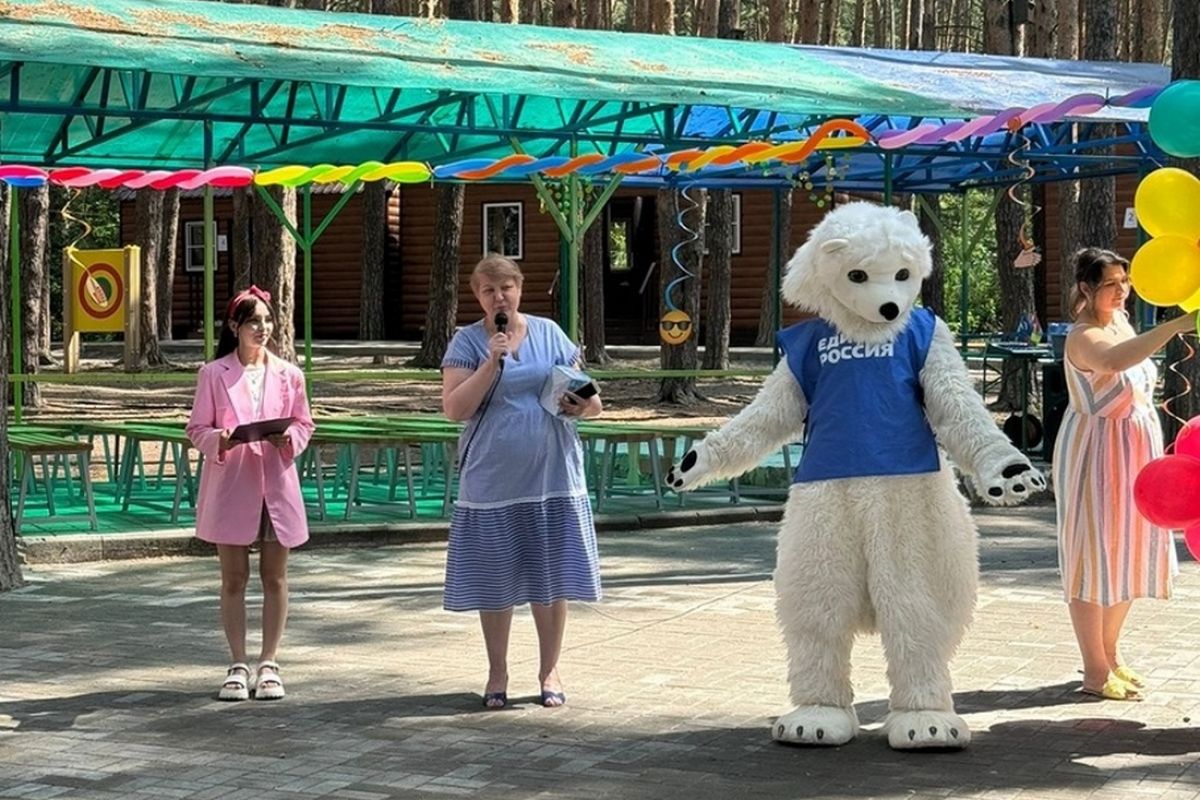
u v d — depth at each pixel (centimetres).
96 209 4425
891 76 1700
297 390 779
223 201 3991
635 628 933
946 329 688
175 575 1122
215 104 1659
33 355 2266
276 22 1496
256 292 773
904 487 664
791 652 680
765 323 3450
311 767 640
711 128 1858
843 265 670
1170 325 691
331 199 4000
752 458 691
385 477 1656
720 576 1116
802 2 2683
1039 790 600
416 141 1856
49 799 599
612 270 3694
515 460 732
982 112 1559
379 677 809
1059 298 3344
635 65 1567
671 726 705
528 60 1508
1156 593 741
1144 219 666
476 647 886
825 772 628
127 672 819
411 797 599
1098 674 753
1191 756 648
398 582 1097
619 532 1348
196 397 765
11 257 1745
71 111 1370
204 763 648
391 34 1533
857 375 674
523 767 639
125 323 1519
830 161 1470
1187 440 705
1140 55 2970
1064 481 752
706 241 2833
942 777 618
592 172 1437
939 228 2083
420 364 2970
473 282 748
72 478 1606
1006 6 2503
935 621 662
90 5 1406
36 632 923
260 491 760
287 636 916
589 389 728
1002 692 764
